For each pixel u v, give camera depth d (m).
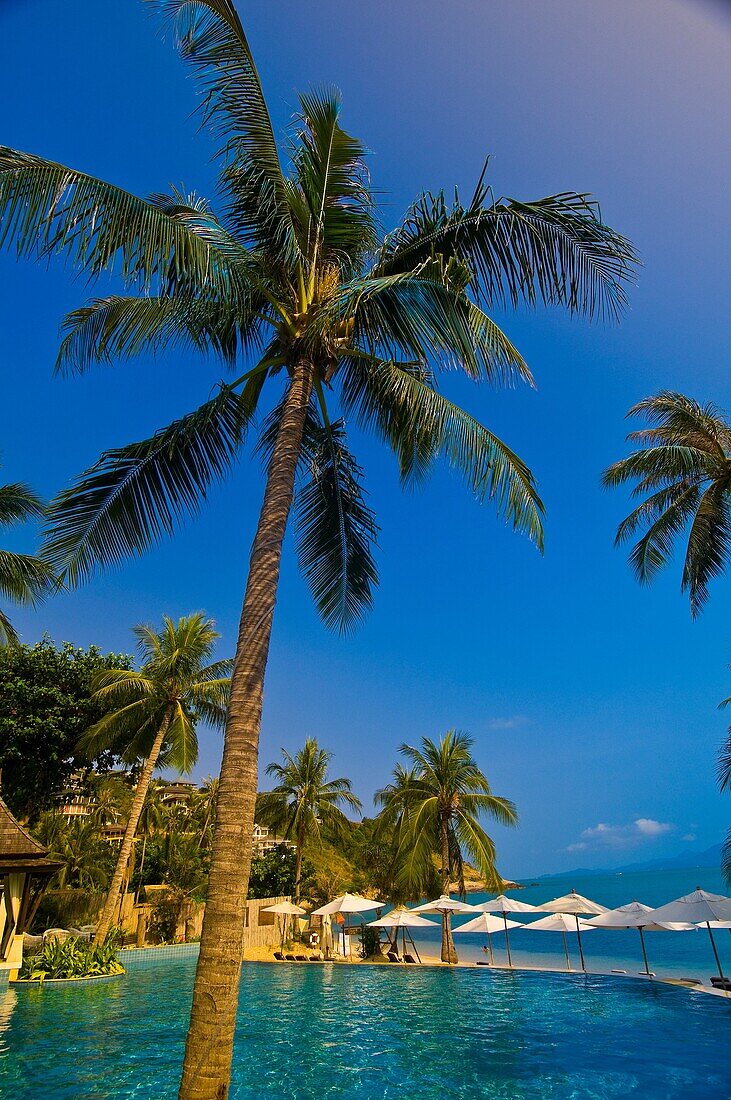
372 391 8.31
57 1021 11.54
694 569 18.05
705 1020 12.65
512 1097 7.86
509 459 7.02
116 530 7.55
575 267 6.71
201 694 23.88
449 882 26.06
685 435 18.45
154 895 28.45
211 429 7.80
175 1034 10.57
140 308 7.62
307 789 33.78
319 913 24.27
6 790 25.95
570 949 37.97
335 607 9.28
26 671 26.62
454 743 25.62
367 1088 8.23
